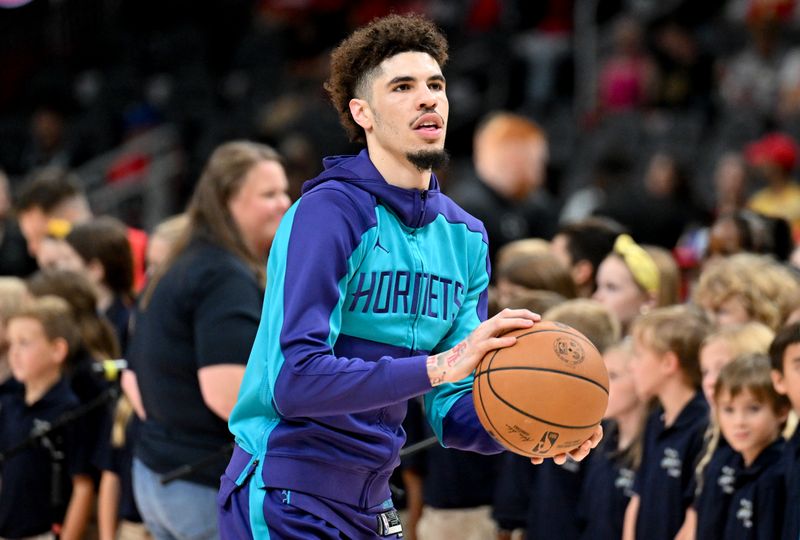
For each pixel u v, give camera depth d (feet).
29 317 34.45
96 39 101.24
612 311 33.45
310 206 20.58
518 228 48.78
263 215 28.48
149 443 28.19
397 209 20.98
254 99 90.63
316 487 20.68
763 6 78.95
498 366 20.07
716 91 80.18
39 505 34.42
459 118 82.58
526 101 84.53
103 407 34.09
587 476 30.14
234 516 21.20
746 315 32.48
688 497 27.94
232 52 98.99
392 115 20.75
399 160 21.07
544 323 20.44
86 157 88.07
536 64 84.89
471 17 90.22
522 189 49.14
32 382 34.83
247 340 26.86
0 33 102.53
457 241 22.02
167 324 27.53
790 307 32.22
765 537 25.68
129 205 79.51
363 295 20.74
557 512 30.42
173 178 81.76
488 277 22.77
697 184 74.13
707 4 86.28
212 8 100.07
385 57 20.94
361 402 19.49
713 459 27.02
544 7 86.12
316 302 19.99
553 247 38.52
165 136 83.51
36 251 44.39
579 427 20.07
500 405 20.01
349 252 20.38
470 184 49.52
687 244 52.80
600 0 86.33
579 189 77.20
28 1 102.89
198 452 27.53
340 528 20.85
